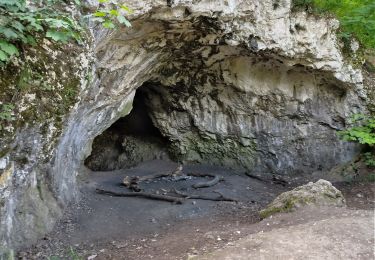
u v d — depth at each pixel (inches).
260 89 390.0
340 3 370.3
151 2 242.7
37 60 174.1
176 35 301.4
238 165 431.5
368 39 388.5
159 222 281.4
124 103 322.3
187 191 352.5
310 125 407.5
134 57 287.9
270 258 172.4
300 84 392.5
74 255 214.5
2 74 162.9
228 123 418.3
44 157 207.8
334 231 195.3
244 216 292.4
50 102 184.9
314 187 262.4
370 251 176.7
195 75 385.1
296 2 336.5
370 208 294.7
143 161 449.7
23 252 210.8
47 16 169.8
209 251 203.6
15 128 169.6
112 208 296.7
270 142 417.4
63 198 273.1
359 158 395.2
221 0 275.3
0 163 173.2
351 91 389.1
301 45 343.9
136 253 217.9
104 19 176.2
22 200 219.0
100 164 461.4
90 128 297.9
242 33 311.7
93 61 210.7
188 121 424.5
